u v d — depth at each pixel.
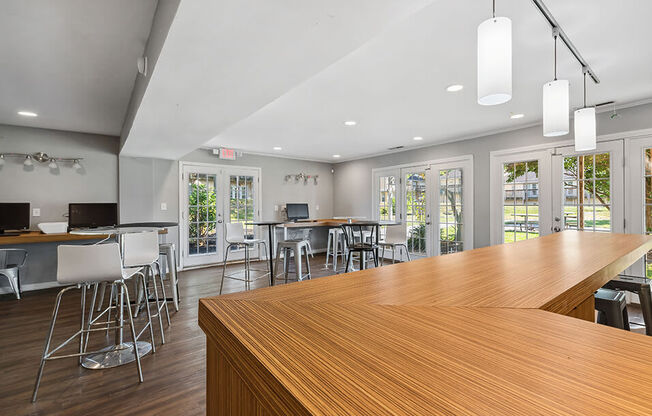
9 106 3.62
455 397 0.38
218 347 0.69
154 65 1.98
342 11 1.42
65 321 3.17
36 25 2.06
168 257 3.54
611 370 0.44
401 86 3.06
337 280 1.06
